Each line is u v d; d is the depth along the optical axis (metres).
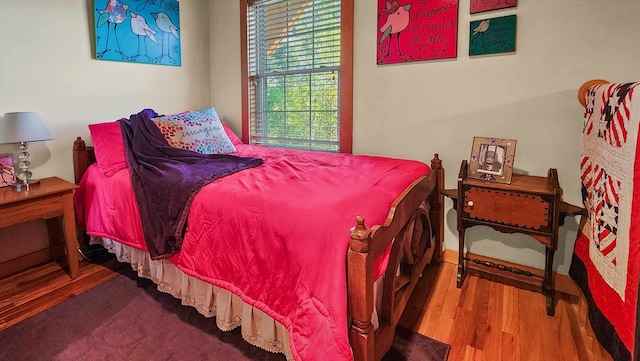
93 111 2.57
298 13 2.83
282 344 1.39
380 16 2.42
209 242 1.55
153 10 2.88
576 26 1.86
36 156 2.31
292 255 1.24
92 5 2.50
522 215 1.81
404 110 2.43
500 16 2.04
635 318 1.05
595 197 1.54
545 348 1.54
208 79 3.42
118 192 2.04
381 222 1.28
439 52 2.24
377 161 2.22
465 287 2.05
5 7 2.10
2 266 2.19
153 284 2.09
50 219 2.40
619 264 1.23
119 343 1.58
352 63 2.58
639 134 1.12
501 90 2.09
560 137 1.97
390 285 1.38
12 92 2.16
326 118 2.83
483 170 1.97
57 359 1.48
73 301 1.92
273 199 1.40
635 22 1.73
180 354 1.51
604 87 1.53
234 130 3.35
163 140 2.29
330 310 1.10
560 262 2.03
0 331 1.67
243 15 3.09
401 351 1.52
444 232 2.39
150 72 2.92
